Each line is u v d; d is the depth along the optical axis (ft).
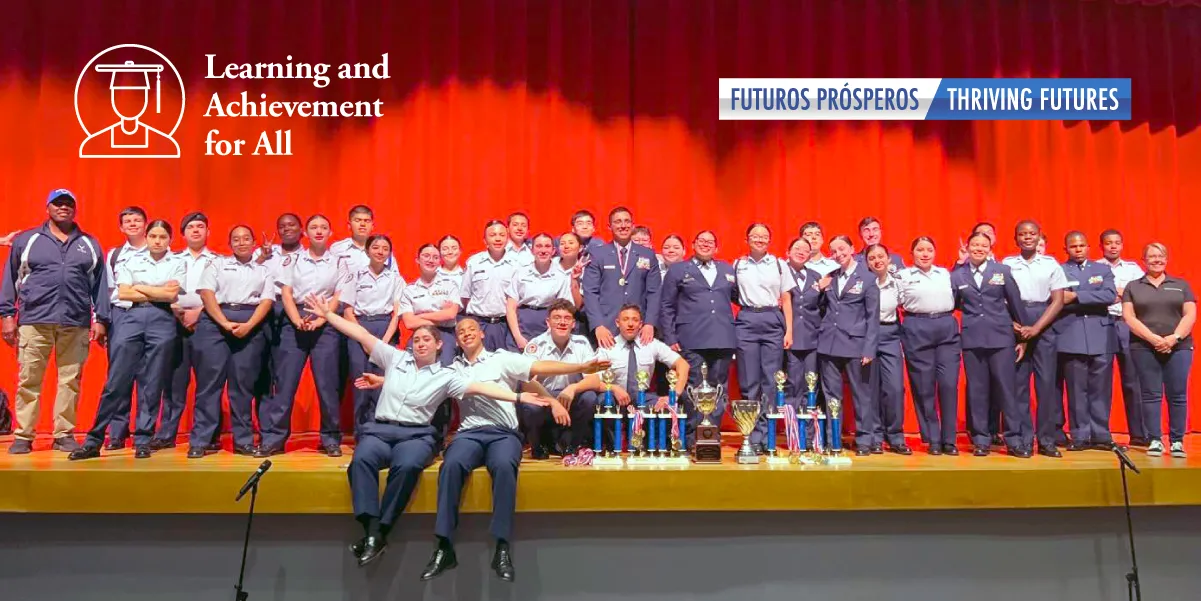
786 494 12.50
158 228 14.66
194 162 18.54
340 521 12.39
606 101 19.43
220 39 18.85
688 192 19.36
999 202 19.90
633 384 14.75
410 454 12.03
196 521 12.37
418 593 12.24
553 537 12.50
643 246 16.49
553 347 14.32
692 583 12.59
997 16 20.17
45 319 14.57
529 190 18.90
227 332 14.37
